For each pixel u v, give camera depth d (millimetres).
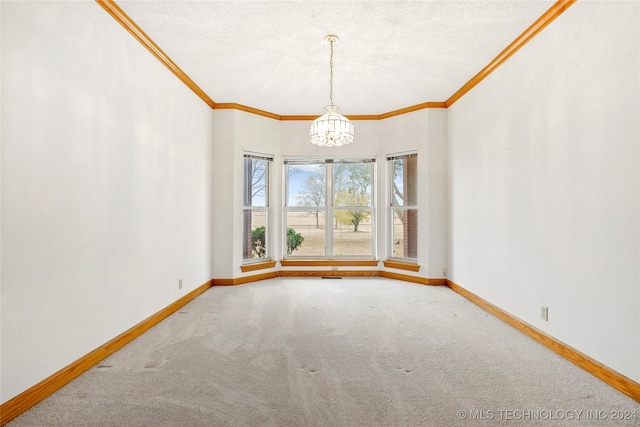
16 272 1712
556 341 2465
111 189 2453
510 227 3098
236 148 4719
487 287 3537
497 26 2758
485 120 3574
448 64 3477
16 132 1706
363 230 5422
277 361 2311
